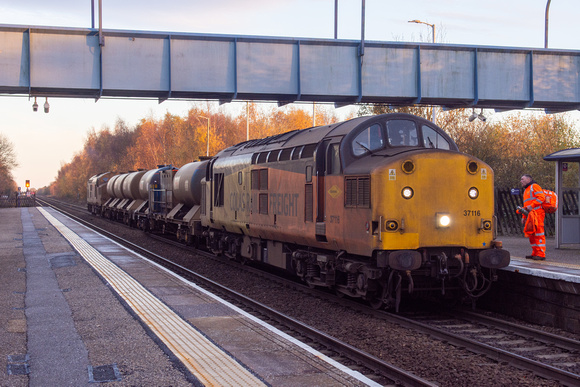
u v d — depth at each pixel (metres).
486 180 10.06
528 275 10.32
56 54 15.88
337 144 10.62
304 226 11.73
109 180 43.41
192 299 10.62
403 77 17.38
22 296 11.02
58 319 8.98
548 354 8.05
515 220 20.81
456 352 7.97
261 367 6.52
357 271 10.19
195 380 6.02
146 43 16.42
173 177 25.55
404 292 10.55
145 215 30.12
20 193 85.31
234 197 16.36
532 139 29.92
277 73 16.95
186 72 16.55
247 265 17.22
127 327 8.43
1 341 7.65
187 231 22.95
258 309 10.72
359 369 7.17
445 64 17.52
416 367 7.29
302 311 10.79
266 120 67.25
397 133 10.65
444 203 9.73
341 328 9.37
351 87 17.20
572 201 19.52
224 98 17.25
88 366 6.58
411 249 9.48
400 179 9.47
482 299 11.70
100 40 15.80
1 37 15.59
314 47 17.06
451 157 9.80
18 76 15.68
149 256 19.38
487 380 6.81
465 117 29.73
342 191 10.29
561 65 18.05
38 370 6.45
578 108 18.73
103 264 15.72
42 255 18.02
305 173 11.67
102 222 39.66
